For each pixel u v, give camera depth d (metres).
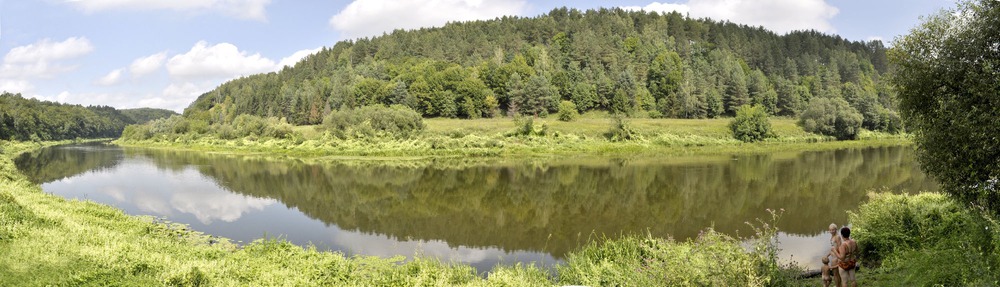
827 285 11.27
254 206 30.03
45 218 15.23
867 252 14.37
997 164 11.84
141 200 32.25
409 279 12.80
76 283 10.30
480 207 28.97
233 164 56.25
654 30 171.25
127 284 10.45
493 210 28.05
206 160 62.31
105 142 133.88
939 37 13.05
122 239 14.91
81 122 152.75
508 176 42.25
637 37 157.50
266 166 53.44
